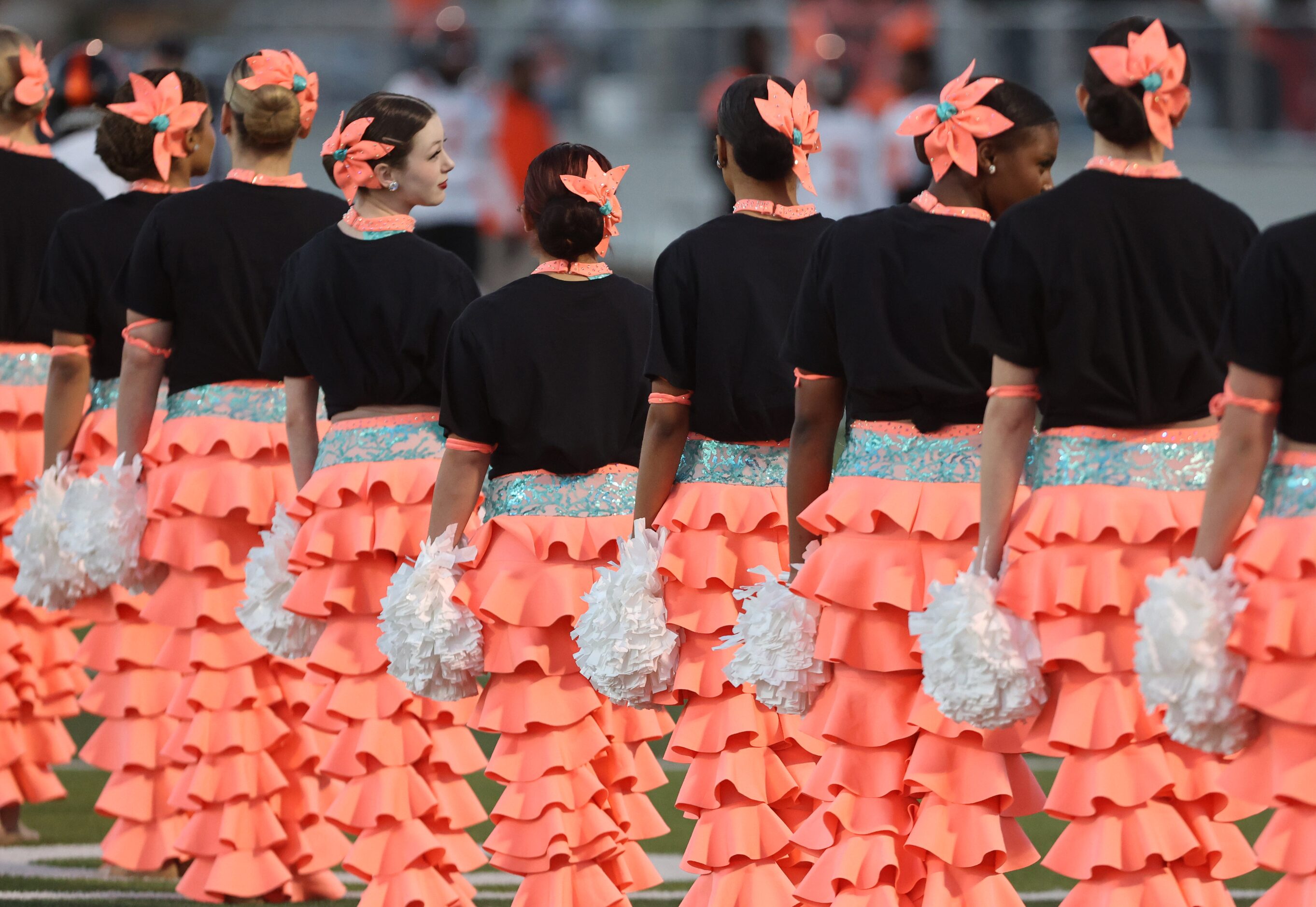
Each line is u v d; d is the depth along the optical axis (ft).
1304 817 36.73
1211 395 40.06
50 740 69.31
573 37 178.50
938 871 43.19
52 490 60.80
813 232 49.08
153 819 61.93
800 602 44.86
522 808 48.96
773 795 48.47
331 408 53.31
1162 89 39.86
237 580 58.75
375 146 52.54
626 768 51.39
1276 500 37.04
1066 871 41.09
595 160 50.21
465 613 49.08
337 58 176.96
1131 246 39.63
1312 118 170.91
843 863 44.04
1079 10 168.45
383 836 52.13
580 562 49.16
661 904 58.44
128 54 183.11
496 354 48.52
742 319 47.67
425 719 52.95
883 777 44.01
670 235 171.63
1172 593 36.73
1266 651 36.19
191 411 58.23
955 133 43.34
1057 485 40.57
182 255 57.36
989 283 40.42
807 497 45.70
